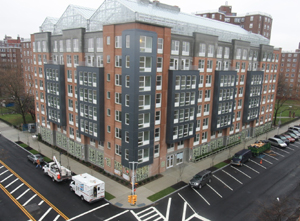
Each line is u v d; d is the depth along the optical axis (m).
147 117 36.91
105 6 39.56
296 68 133.12
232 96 53.25
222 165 46.59
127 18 36.44
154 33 34.38
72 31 44.09
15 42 136.50
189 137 44.75
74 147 48.44
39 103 56.97
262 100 68.56
